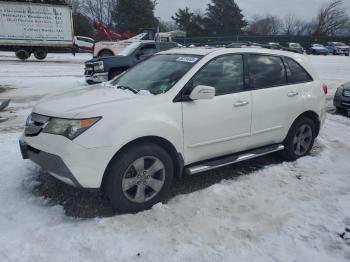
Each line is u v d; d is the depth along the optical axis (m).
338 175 5.02
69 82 15.47
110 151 3.57
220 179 4.79
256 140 4.90
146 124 3.76
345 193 4.45
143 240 3.35
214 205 4.06
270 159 5.61
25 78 16.55
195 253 3.19
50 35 27.17
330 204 4.14
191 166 4.38
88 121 3.57
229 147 4.62
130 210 3.84
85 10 69.69
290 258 3.18
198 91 3.99
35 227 3.53
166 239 3.38
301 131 5.52
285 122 5.18
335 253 3.28
